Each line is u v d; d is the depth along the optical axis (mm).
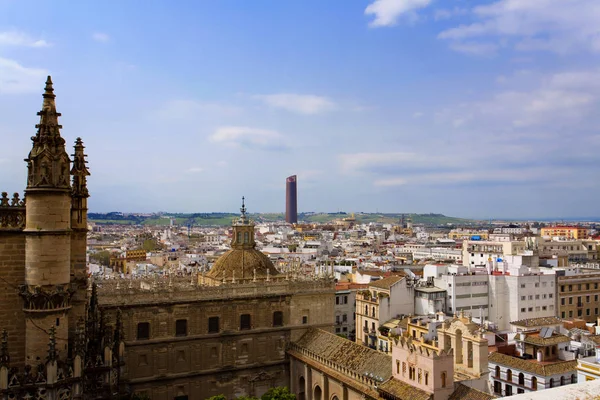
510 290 162750
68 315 43219
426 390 75812
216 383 107688
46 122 39156
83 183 45938
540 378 93875
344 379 93938
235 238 125750
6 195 39625
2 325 38844
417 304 156500
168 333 103688
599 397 13828
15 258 39219
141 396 92562
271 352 113438
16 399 36500
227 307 109375
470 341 85250
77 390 38938
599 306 179000
